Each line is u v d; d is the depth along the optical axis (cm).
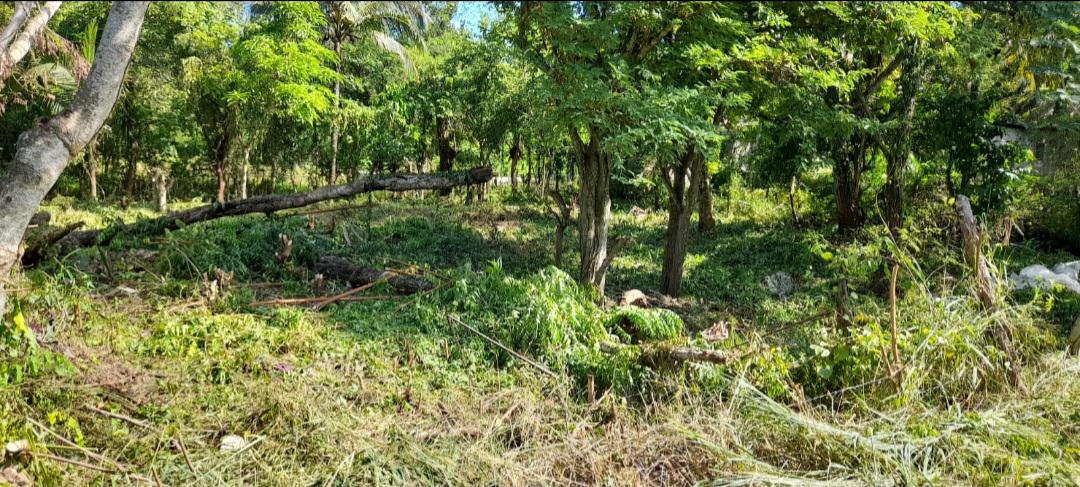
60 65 955
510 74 1678
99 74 395
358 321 595
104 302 578
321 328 564
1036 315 649
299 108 1539
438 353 530
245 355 468
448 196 1967
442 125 1945
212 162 1983
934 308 508
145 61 1559
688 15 657
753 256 1171
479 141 1900
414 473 355
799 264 1090
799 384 475
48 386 382
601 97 614
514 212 1639
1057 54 1052
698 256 1171
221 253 756
